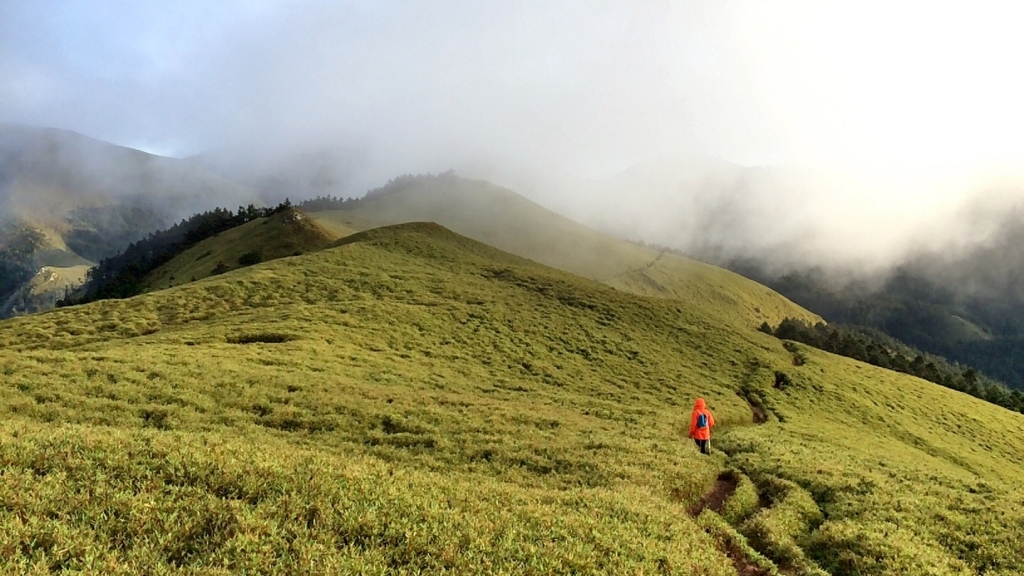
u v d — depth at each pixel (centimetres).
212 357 3656
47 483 1181
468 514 1410
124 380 2905
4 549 930
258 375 3312
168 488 1241
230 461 1414
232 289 6072
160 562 976
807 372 6594
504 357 5153
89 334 4653
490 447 2594
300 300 5969
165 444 1496
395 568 1109
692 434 3262
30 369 2928
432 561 1152
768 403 5231
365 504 1321
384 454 2380
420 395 3469
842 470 2816
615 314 7081
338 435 2581
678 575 1370
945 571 1717
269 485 1336
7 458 1271
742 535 1994
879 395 6581
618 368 5419
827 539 1925
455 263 8425
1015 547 1952
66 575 895
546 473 2373
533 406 3712
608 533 1492
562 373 5006
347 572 1035
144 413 2522
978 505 2355
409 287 6825
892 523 2086
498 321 6119
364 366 4112
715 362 6212
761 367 6259
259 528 1128
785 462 2927
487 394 4012
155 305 5478
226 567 996
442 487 1620
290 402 2938
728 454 3219
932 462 4484
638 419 3788
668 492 2253
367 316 5519
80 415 2392
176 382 2977
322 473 1457
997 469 5106
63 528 1023
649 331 6775
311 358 4044
